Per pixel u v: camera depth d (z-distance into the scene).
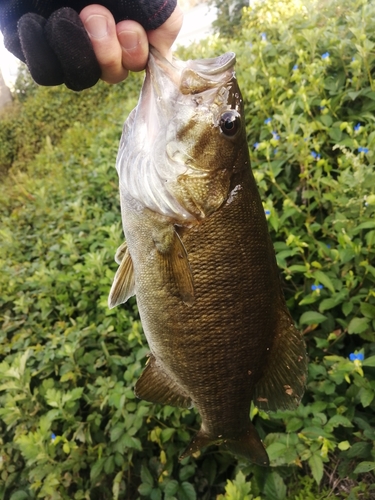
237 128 0.26
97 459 0.45
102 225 0.74
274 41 0.73
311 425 0.37
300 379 0.29
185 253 0.26
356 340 0.44
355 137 0.49
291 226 0.49
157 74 0.24
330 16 0.71
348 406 0.38
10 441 0.54
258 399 0.30
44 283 0.65
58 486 0.44
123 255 0.31
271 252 0.28
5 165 1.90
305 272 0.43
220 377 0.28
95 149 1.07
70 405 0.45
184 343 0.27
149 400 0.31
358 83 0.52
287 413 0.38
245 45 0.79
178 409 0.43
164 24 0.23
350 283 0.41
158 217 0.26
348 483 0.38
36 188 1.18
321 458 0.34
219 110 0.25
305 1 0.79
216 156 0.25
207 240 0.26
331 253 0.42
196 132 0.25
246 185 0.26
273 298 0.28
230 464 0.43
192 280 0.26
